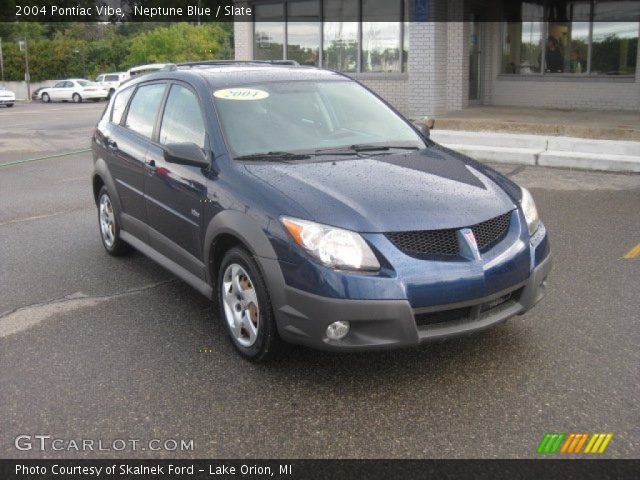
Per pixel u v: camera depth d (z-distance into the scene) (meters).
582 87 14.96
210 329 4.50
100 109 31.53
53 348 4.24
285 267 3.51
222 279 4.07
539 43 15.46
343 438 3.16
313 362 3.94
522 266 3.71
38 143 16.09
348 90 5.08
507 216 3.84
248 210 3.76
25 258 6.29
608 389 3.54
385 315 3.34
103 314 4.80
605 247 6.09
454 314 3.54
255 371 3.85
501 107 15.77
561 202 7.93
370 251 3.39
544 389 3.56
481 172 4.24
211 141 4.32
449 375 3.74
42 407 3.51
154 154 4.95
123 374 3.86
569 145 10.74
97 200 6.41
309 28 16.95
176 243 4.72
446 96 15.03
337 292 3.34
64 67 66.31
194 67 5.23
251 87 4.71
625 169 9.66
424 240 3.48
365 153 4.36
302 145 4.39
